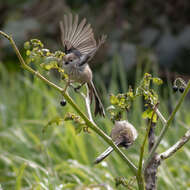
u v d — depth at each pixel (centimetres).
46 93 1273
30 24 1788
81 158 1031
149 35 1698
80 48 626
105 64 1614
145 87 502
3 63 1723
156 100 498
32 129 1180
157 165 553
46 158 912
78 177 919
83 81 655
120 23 1745
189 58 1636
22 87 1558
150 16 1745
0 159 1054
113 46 1648
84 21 616
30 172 980
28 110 1356
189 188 883
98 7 1806
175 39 1664
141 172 493
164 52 1647
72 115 486
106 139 491
